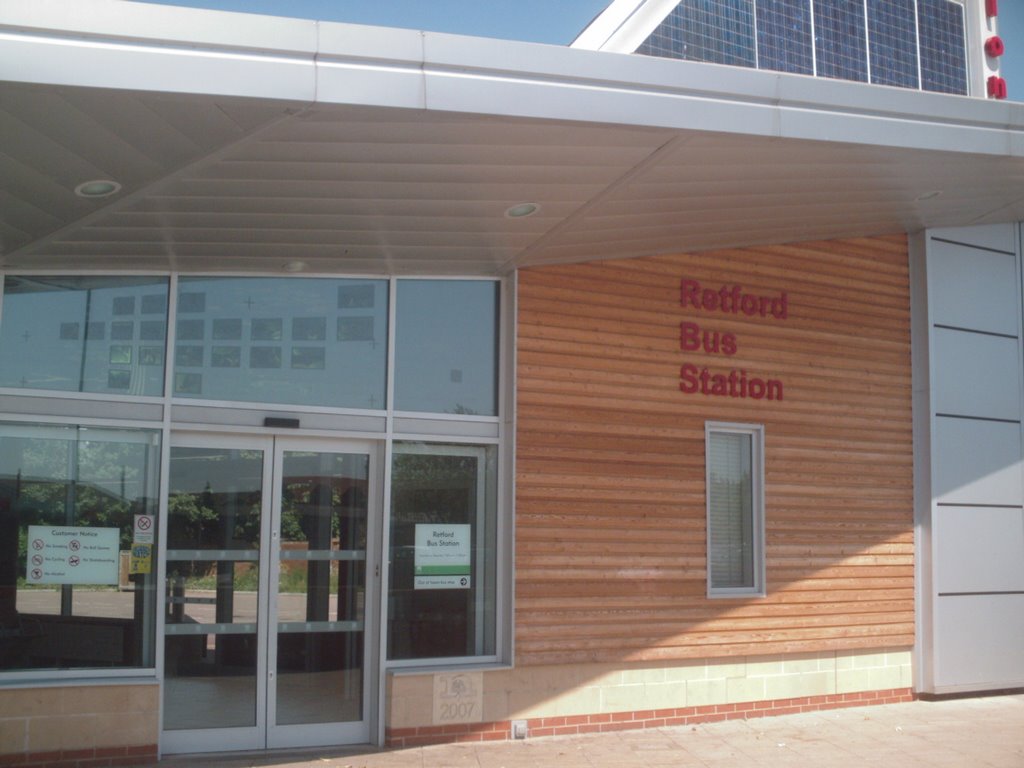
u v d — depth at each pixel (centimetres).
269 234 736
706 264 1007
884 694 1076
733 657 984
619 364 948
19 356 779
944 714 1025
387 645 860
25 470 770
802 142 659
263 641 829
